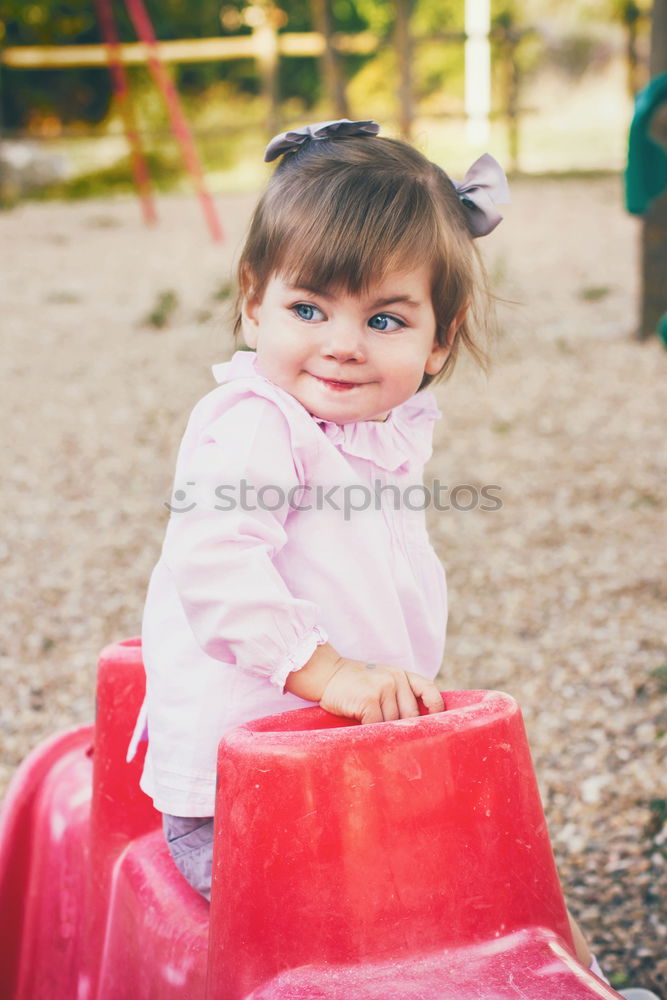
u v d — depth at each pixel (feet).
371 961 3.31
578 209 32.07
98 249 28.76
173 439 15.38
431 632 4.20
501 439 14.97
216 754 3.89
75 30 38.81
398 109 38.29
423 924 3.35
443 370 4.30
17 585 11.41
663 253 18.67
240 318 4.31
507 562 11.57
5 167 38.83
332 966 3.31
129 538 12.47
